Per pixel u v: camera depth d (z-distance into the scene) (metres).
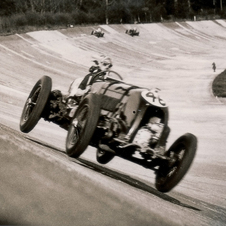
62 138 16.73
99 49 67.56
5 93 27.78
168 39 92.75
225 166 20.39
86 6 99.38
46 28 68.94
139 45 79.31
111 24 87.38
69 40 66.00
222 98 43.72
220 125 32.62
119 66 61.09
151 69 62.34
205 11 139.88
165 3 124.31
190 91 47.34
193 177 16.45
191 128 31.27
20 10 84.94
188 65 67.94
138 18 102.88
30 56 50.69
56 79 43.94
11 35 55.97
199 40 100.38
